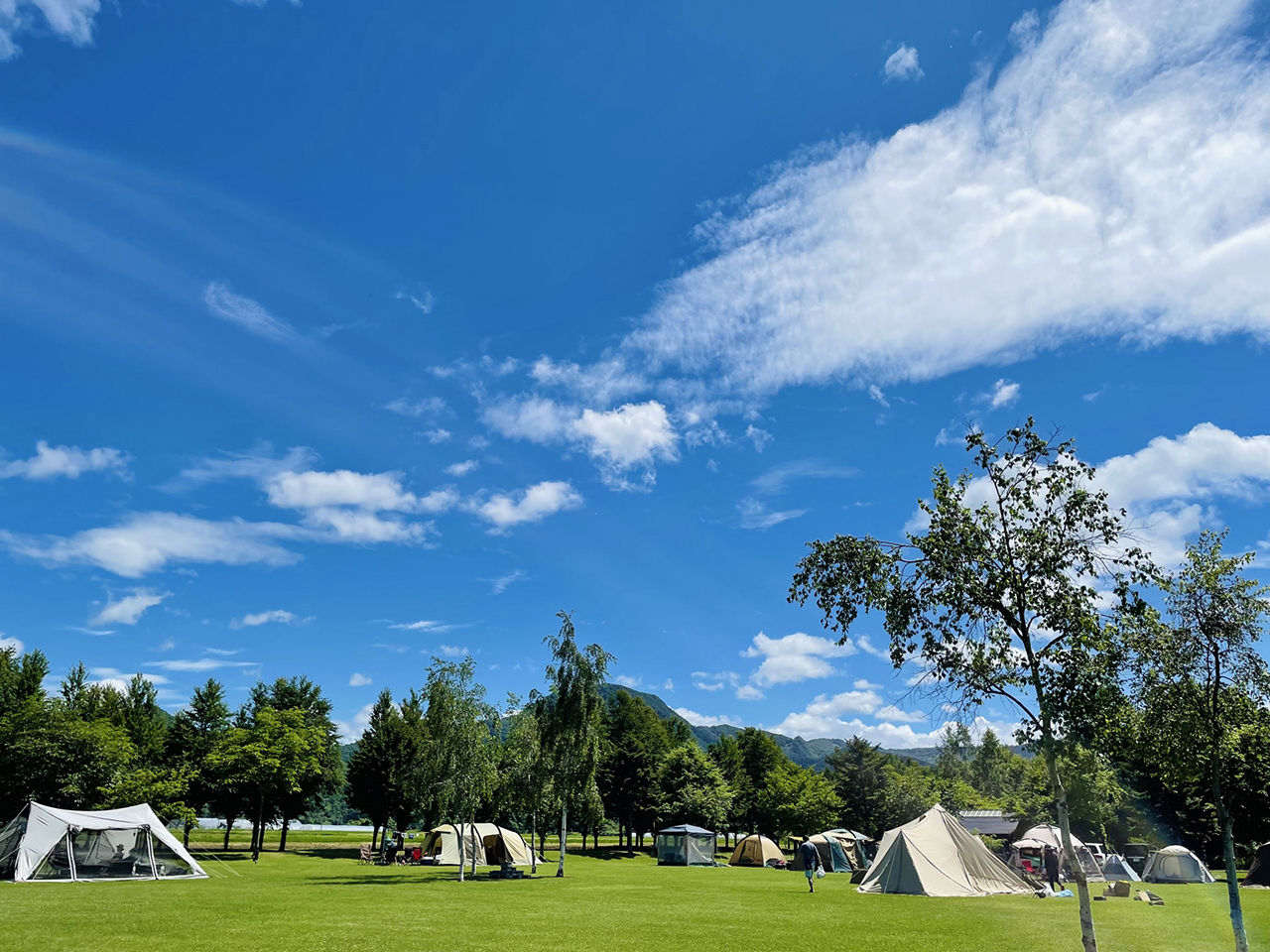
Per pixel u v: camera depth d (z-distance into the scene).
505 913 25.09
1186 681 15.83
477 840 47.56
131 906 25.22
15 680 64.50
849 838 61.16
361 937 19.17
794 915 25.56
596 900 30.25
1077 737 13.08
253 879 39.31
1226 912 27.31
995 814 69.62
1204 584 15.99
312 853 71.62
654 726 110.06
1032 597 13.32
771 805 87.56
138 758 60.44
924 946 18.95
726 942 19.39
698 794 83.75
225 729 76.06
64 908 24.34
